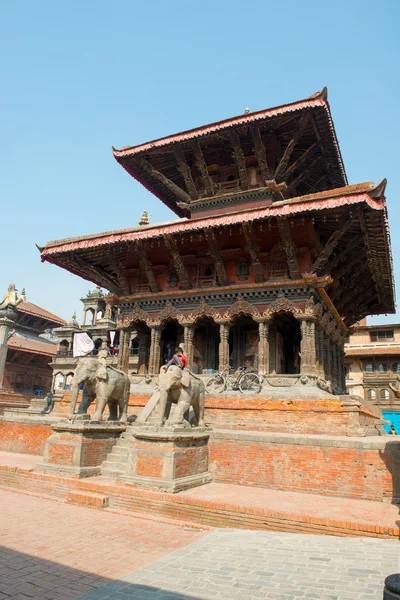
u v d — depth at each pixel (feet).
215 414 67.56
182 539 34.30
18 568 26.84
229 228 79.66
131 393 80.43
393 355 183.62
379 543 31.71
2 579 25.07
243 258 86.22
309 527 35.65
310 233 79.05
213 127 86.79
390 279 102.06
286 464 49.16
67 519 38.99
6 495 48.65
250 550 30.71
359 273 95.40
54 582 24.88
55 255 92.73
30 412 111.75
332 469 46.91
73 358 193.36
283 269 82.33
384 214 70.44
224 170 102.06
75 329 206.08
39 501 46.14
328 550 30.27
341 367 110.32
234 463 51.78
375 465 45.09
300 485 47.83
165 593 23.27
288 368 98.12
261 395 66.44
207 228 77.92
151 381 85.61
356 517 36.42
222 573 26.14
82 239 88.79
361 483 45.19
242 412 65.87
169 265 94.02
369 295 113.39
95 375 59.82
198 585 24.35
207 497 42.19
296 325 94.58
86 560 28.66
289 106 79.36
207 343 95.45
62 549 30.76
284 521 36.63
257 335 91.25
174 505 41.11
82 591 23.66
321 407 61.05
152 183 110.63
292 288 78.33
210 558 29.04
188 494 43.37
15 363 183.42
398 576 15.64
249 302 81.61
